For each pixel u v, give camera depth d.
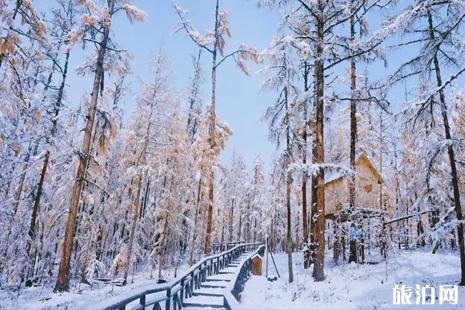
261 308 11.86
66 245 17.92
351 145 19.80
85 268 23.55
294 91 19.77
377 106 16.72
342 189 21.67
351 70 21.17
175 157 28.81
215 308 11.34
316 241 15.66
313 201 19.95
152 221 33.28
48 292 17.70
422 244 24.56
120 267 26.53
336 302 11.74
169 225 29.19
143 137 26.84
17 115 14.27
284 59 19.02
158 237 31.75
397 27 10.09
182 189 30.81
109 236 31.28
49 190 21.91
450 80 10.09
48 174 22.03
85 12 19.75
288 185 18.66
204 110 32.75
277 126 19.78
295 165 14.49
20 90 15.32
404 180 27.58
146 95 26.95
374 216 18.42
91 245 24.84
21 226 16.17
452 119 20.72
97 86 19.91
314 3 16.27
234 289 11.99
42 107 16.55
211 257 17.36
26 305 14.31
